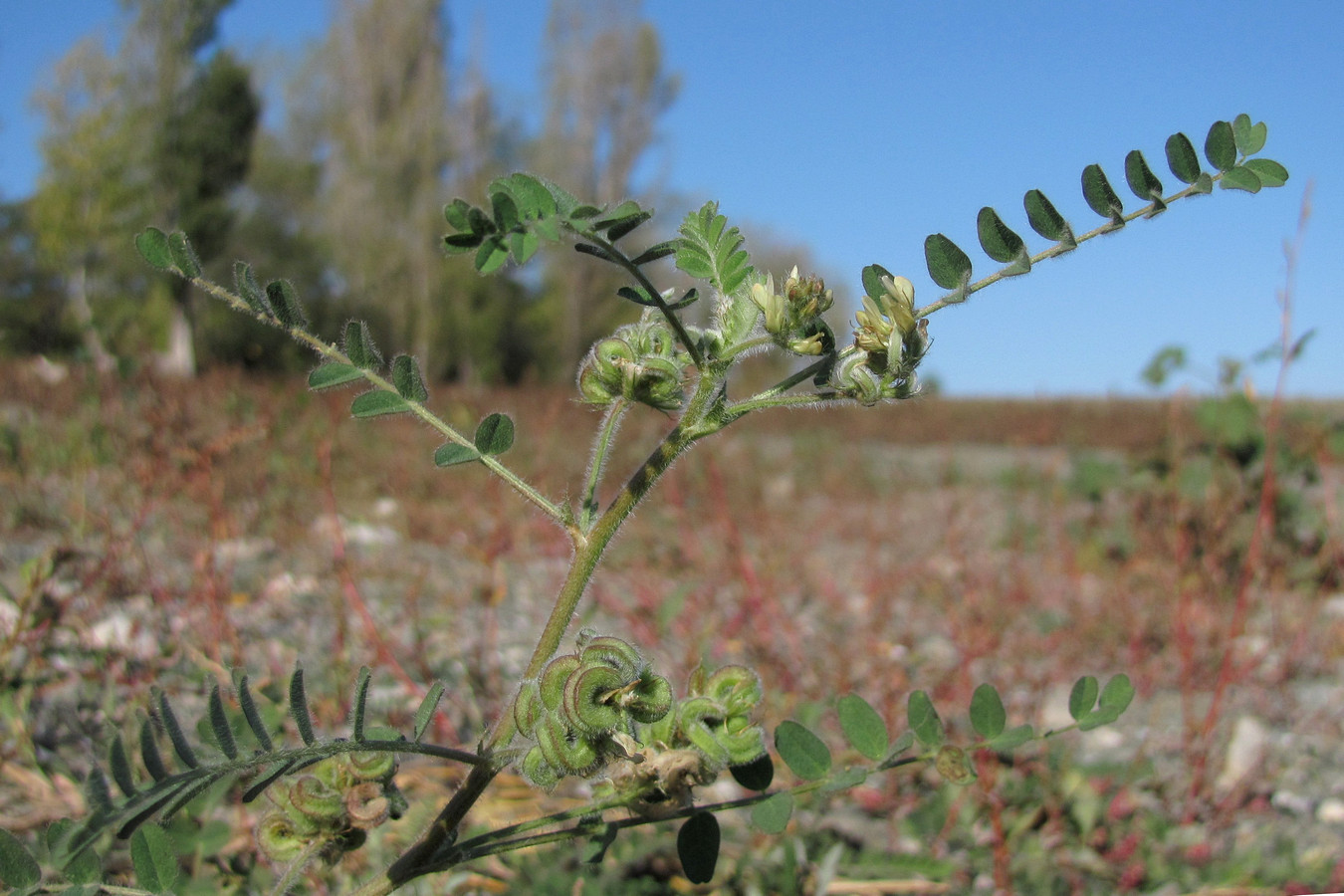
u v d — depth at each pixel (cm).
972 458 1241
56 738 242
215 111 2645
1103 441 1392
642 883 213
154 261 126
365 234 3234
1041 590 495
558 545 512
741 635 352
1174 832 259
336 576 361
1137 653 383
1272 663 402
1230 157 125
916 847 243
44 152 1898
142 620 299
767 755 124
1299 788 292
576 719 105
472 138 3403
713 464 501
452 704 282
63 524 428
